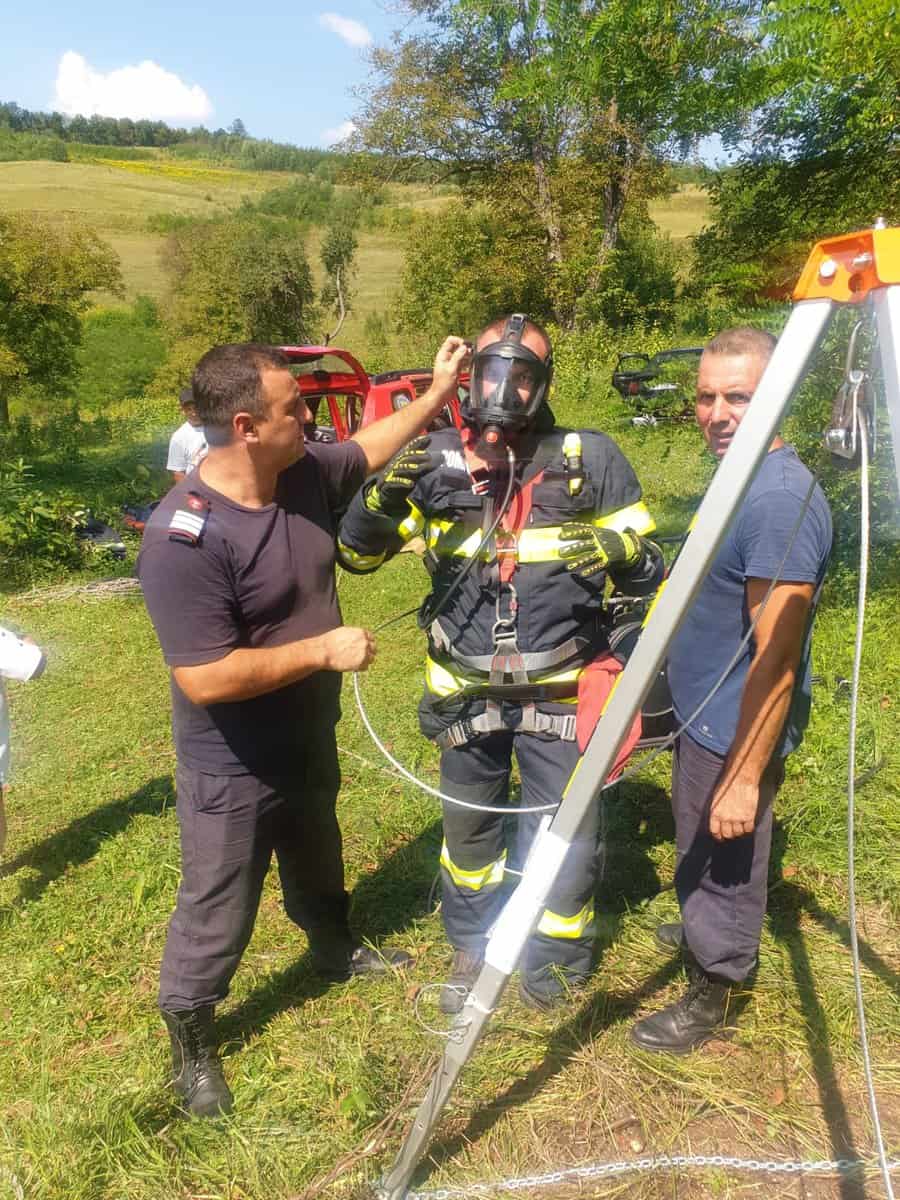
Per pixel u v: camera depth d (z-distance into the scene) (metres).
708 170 7.58
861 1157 2.31
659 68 5.34
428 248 28.89
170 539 2.25
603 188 23.41
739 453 1.54
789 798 3.80
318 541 2.50
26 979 3.17
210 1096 2.57
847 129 5.56
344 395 9.50
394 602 7.12
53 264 21.08
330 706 2.73
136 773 4.66
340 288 37.88
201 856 2.51
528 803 2.75
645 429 12.48
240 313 38.38
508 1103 2.52
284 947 3.24
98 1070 2.76
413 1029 2.81
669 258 30.00
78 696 5.70
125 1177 2.36
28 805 4.41
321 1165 2.38
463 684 2.67
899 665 4.91
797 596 2.14
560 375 17.64
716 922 2.53
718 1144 2.37
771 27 4.89
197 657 2.28
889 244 1.33
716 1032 2.68
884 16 4.50
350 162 25.58
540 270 25.00
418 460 2.50
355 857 3.74
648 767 4.18
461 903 2.94
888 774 3.87
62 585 8.05
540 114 6.09
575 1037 2.72
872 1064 2.58
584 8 5.46
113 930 3.40
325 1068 2.69
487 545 2.52
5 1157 2.43
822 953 3.00
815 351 1.47
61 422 20.39
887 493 5.79
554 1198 2.25
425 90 23.34
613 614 2.62
